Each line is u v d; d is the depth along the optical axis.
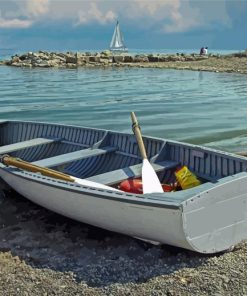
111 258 5.68
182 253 5.71
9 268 5.46
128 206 5.31
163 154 7.28
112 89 30.41
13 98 25.84
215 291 4.89
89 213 5.95
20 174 6.58
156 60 59.41
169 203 5.00
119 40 85.12
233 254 5.67
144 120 18.17
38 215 7.05
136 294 4.92
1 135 10.17
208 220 5.27
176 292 4.90
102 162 8.13
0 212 7.18
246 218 5.64
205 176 6.62
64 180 6.26
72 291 5.02
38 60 58.41
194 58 59.88
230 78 37.16
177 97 25.83
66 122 18.02
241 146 13.27
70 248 5.97
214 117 18.70
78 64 56.62
